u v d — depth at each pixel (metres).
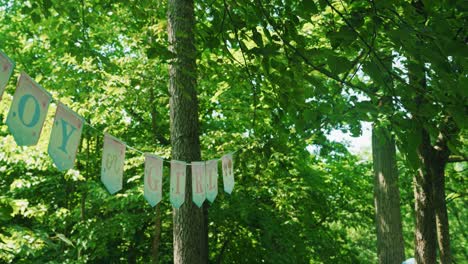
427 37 2.51
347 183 14.83
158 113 11.81
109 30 9.23
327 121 4.38
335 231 14.83
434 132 2.88
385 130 5.29
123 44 10.91
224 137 10.30
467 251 20.64
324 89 3.00
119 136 11.33
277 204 12.16
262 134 7.25
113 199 10.55
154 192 3.91
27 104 2.47
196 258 6.15
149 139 11.57
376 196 9.42
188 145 6.28
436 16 2.60
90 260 11.77
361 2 3.96
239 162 7.12
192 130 6.33
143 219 11.07
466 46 2.29
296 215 12.85
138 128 11.92
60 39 6.66
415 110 2.84
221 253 12.95
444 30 2.44
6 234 8.04
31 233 7.78
